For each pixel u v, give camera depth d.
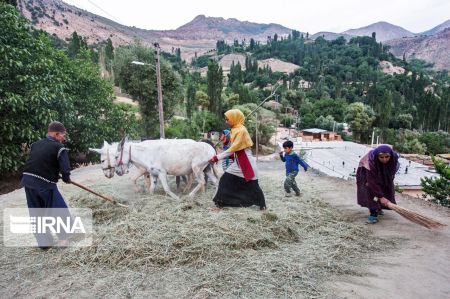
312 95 117.19
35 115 12.90
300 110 89.31
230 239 4.66
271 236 4.87
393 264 4.48
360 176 6.16
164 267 4.19
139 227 4.90
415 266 4.43
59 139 5.03
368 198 5.92
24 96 12.32
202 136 33.81
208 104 55.56
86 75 17.50
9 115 12.24
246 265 4.21
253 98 88.12
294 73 156.12
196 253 4.40
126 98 48.81
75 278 4.05
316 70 159.50
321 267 4.27
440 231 5.66
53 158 4.82
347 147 46.00
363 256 4.70
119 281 3.95
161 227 4.89
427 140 72.00
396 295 3.75
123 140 6.44
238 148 5.55
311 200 6.88
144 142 6.66
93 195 6.44
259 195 5.75
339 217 6.12
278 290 3.76
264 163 13.91
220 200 5.71
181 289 3.78
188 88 54.47
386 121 76.75
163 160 6.46
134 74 26.58
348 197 7.71
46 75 13.51
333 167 30.73
